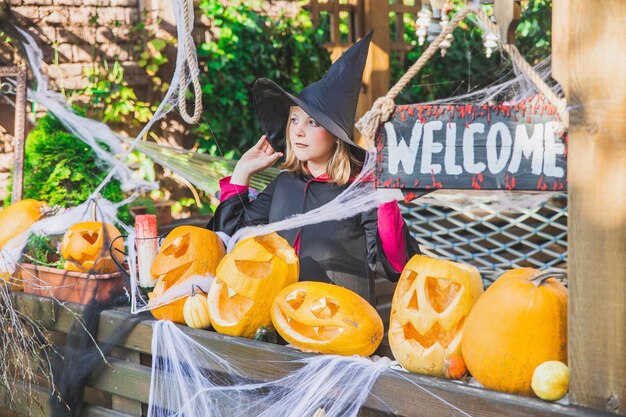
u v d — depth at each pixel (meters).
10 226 3.50
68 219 3.60
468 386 2.08
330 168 2.82
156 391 2.78
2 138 5.06
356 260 2.80
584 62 1.87
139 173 5.61
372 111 2.21
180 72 2.89
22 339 3.09
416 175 2.20
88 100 5.67
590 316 1.89
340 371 2.31
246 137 6.58
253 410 2.52
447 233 4.78
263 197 3.08
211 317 2.65
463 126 2.13
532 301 2.02
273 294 2.57
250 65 6.65
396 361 2.40
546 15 6.59
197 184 5.07
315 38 7.06
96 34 5.75
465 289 2.23
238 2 6.62
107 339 2.93
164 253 2.80
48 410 3.08
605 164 1.86
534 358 2.02
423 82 7.88
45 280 3.26
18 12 5.39
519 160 2.07
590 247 1.88
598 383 1.88
